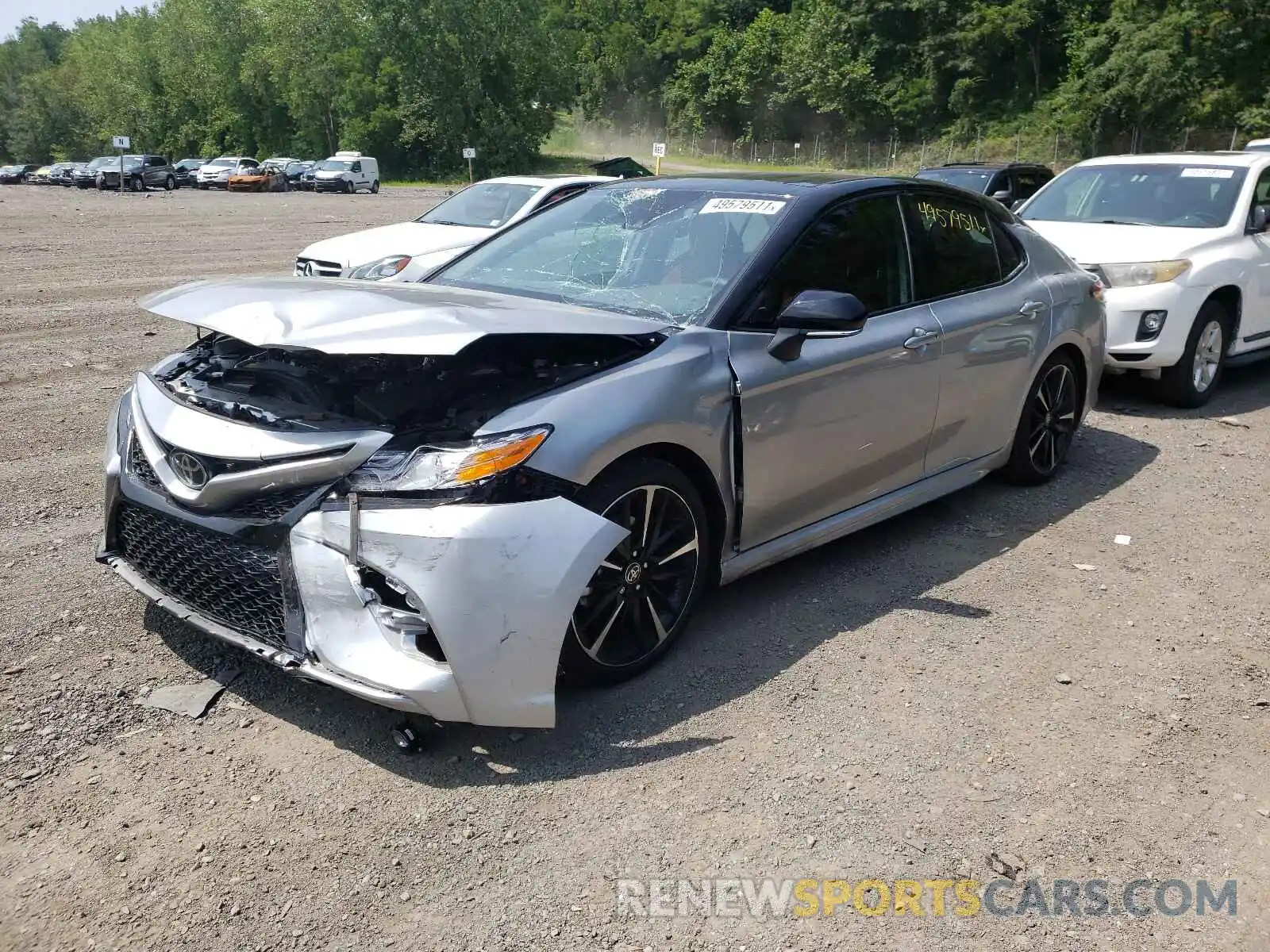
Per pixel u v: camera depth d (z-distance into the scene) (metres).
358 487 2.80
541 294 3.97
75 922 2.29
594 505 3.00
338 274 10.09
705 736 3.05
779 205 3.97
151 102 88.00
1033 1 63.38
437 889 2.42
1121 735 3.12
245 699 3.20
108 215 27.78
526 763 2.90
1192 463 5.89
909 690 3.34
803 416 3.69
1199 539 4.73
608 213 4.38
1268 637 3.78
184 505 3.05
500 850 2.55
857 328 3.43
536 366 3.36
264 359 3.49
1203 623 3.88
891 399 4.08
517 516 2.77
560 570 2.80
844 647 3.62
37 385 7.56
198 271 15.05
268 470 2.87
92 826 2.60
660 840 2.60
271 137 81.06
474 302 3.37
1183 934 2.33
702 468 3.37
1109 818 2.73
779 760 2.94
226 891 2.39
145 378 3.55
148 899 2.36
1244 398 7.56
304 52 72.56
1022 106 65.12
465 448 2.81
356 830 2.61
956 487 4.69
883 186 4.34
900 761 2.95
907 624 3.82
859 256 4.10
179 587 3.18
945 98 69.94
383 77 68.25
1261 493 5.36
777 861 2.54
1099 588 4.18
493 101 68.88
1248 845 2.64
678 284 3.78
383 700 2.73
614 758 2.93
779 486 3.68
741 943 2.28
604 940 2.28
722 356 3.45
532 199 10.65
